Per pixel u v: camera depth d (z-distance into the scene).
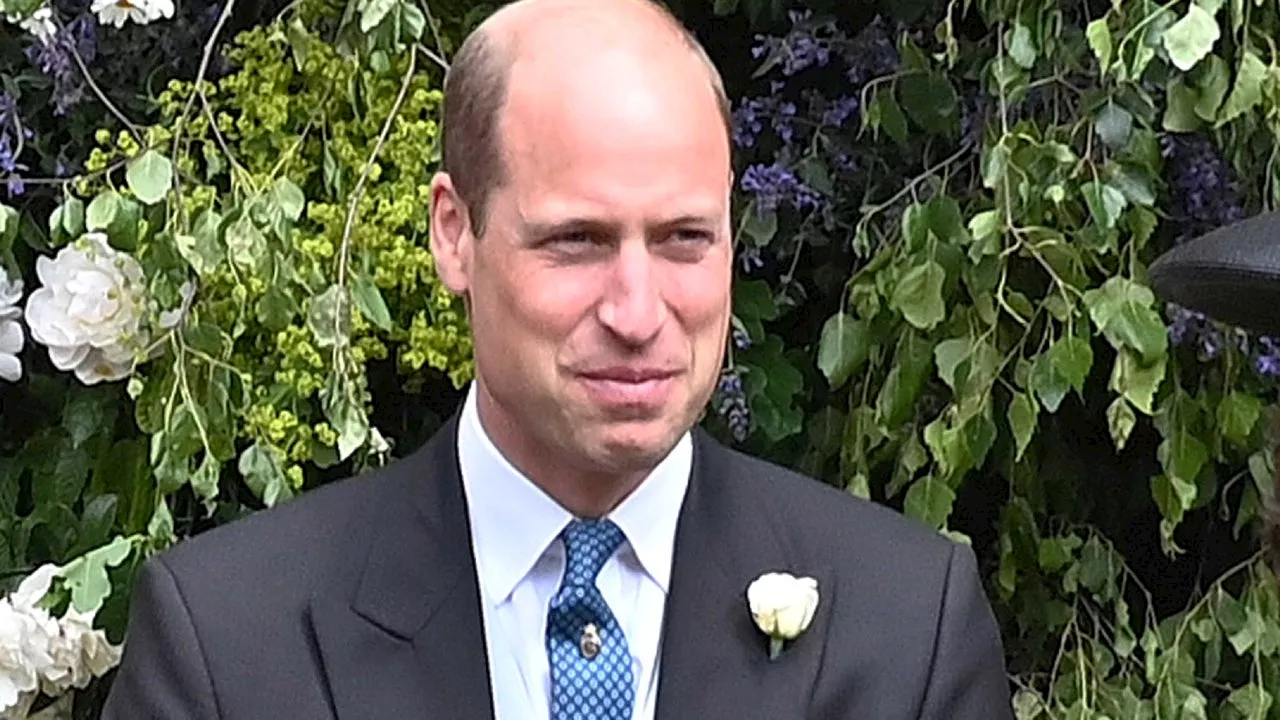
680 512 5.30
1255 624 6.71
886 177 7.01
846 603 5.28
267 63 6.61
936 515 6.44
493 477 5.16
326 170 6.53
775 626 5.06
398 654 5.05
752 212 6.88
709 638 5.14
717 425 7.23
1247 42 5.94
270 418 6.31
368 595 5.12
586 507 5.11
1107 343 6.98
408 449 7.45
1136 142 6.19
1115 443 6.58
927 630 5.25
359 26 6.23
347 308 6.21
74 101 6.62
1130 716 6.85
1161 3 6.09
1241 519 6.79
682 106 4.57
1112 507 7.28
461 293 4.99
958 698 5.22
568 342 4.60
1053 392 6.23
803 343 7.34
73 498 7.02
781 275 7.27
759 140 7.17
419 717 4.97
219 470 6.38
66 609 6.46
